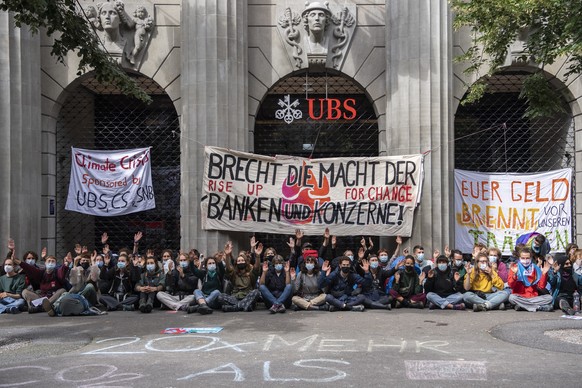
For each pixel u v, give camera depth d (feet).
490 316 38.22
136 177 50.11
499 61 38.11
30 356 26.89
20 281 43.21
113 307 42.06
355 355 26.30
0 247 47.55
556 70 51.16
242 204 48.24
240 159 48.39
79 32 35.19
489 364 24.52
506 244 49.85
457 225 49.70
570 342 29.14
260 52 51.57
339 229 48.44
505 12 35.14
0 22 48.24
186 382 22.07
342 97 54.34
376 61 51.60
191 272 42.19
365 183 48.49
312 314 39.34
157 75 51.24
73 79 51.67
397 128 49.16
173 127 54.80
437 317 37.78
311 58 51.06
